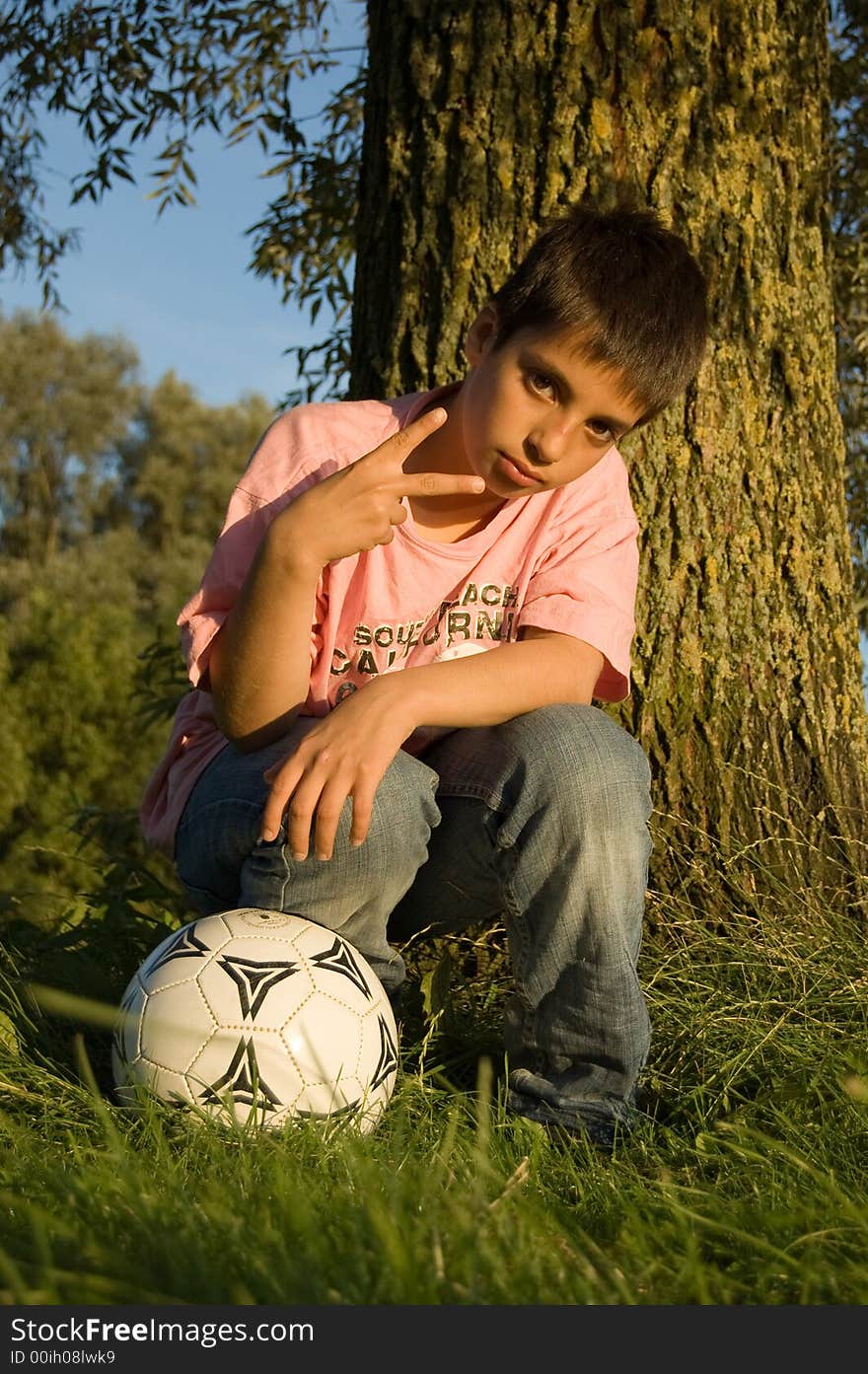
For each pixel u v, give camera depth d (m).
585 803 1.81
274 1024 1.73
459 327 2.90
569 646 2.00
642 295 1.82
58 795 11.73
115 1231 1.23
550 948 1.87
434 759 2.02
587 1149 1.77
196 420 37.25
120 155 5.43
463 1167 1.57
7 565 33.53
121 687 12.69
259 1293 1.11
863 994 2.26
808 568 2.97
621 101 2.89
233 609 1.88
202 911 2.13
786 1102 1.94
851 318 5.16
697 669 2.81
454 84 2.94
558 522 2.12
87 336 38.22
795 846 2.73
